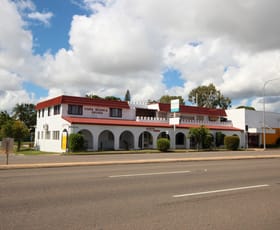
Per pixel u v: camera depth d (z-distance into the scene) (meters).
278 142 52.38
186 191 8.44
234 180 10.70
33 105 77.50
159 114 43.88
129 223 5.41
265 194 8.19
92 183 9.55
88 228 5.09
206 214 6.09
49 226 5.18
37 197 7.42
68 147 30.77
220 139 44.06
